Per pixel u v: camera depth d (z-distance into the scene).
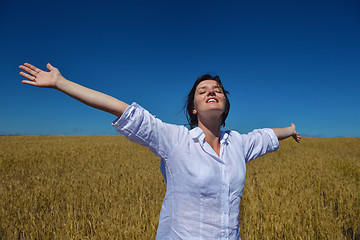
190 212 1.14
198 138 1.24
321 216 3.68
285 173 7.27
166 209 1.24
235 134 1.56
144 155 12.34
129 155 12.22
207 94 1.32
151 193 5.33
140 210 3.88
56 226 3.46
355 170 8.12
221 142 1.37
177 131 1.26
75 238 3.10
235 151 1.37
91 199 4.90
